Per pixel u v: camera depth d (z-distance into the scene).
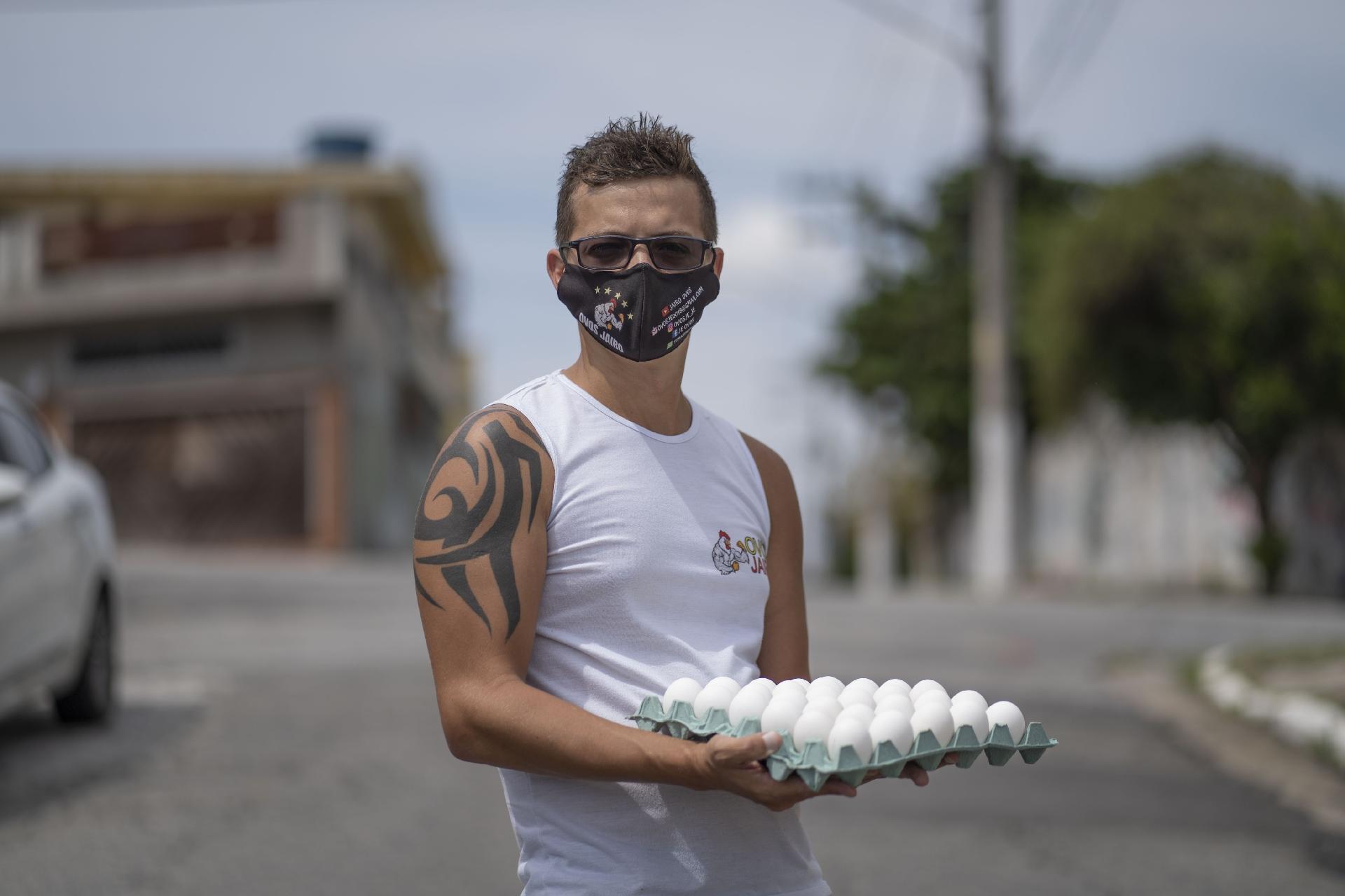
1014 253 31.27
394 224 34.00
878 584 38.03
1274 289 21.36
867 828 5.80
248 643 11.36
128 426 30.16
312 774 6.46
